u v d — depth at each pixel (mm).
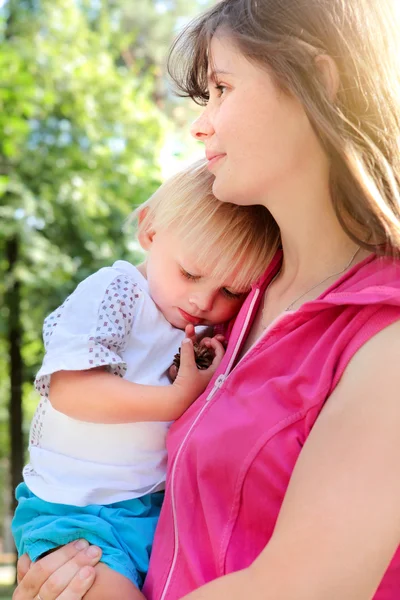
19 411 9547
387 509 1034
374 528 1026
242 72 1387
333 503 1048
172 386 1646
